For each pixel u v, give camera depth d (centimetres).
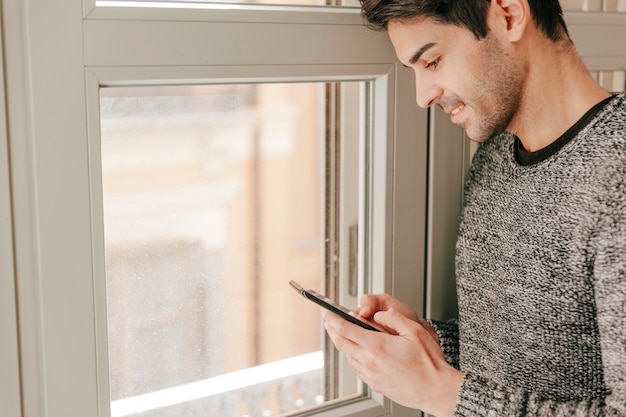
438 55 106
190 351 121
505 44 106
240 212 123
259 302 127
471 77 106
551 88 110
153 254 115
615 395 100
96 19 98
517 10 104
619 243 101
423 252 135
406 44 107
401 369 108
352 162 131
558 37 110
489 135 111
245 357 127
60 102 97
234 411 127
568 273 108
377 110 127
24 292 99
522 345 116
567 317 110
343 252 134
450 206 136
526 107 111
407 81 127
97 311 104
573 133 108
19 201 97
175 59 104
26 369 100
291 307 131
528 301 114
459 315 130
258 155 123
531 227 113
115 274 112
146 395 118
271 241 127
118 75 101
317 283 133
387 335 110
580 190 106
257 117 121
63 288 101
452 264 138
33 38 95
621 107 104
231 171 121
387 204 129
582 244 106
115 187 110
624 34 152
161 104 112
